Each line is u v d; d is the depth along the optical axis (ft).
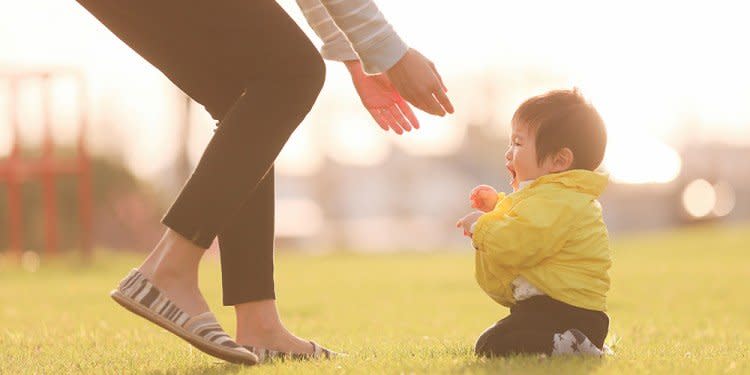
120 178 104.99
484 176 287.48
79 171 58.59
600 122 15.62
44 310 30.53
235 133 13.69
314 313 31.17
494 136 275.80
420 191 294.25
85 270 55.83
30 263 59.00
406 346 17.75
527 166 15.57
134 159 110.01
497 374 12.66
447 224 288.92
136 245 104.99
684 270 53.11
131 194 105.40
